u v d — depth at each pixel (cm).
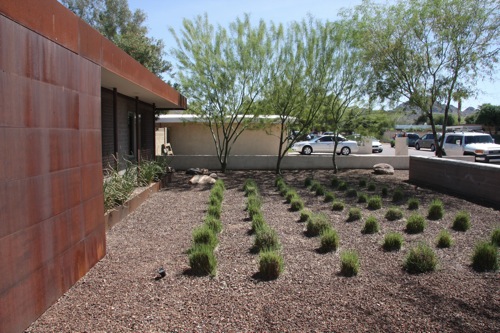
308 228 672
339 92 1555
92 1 3166
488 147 1938
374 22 1397
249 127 1748
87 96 476
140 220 779
